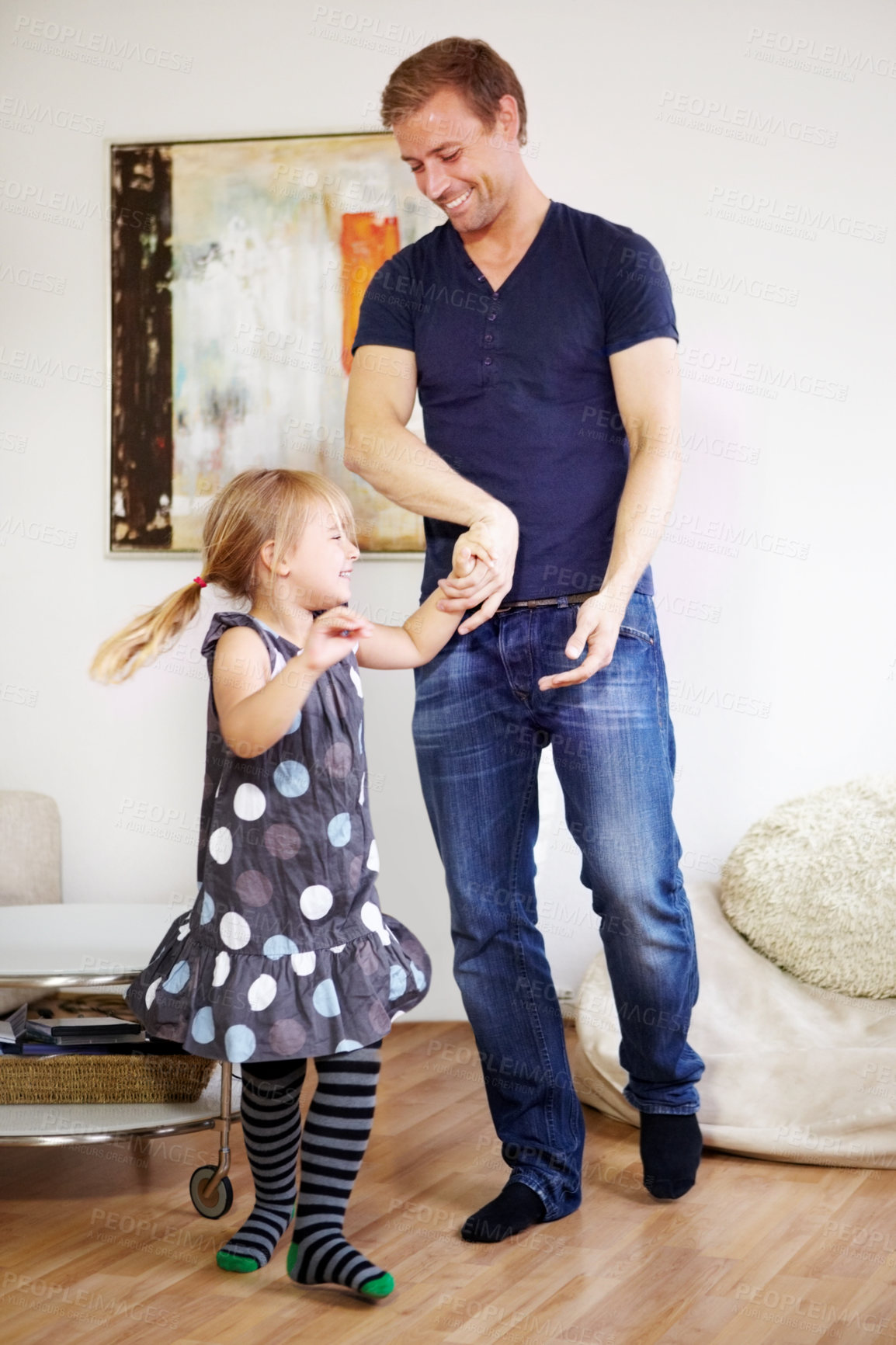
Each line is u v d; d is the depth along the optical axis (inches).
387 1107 92.0
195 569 117.7
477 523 67.2
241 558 68.2
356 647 61.0
